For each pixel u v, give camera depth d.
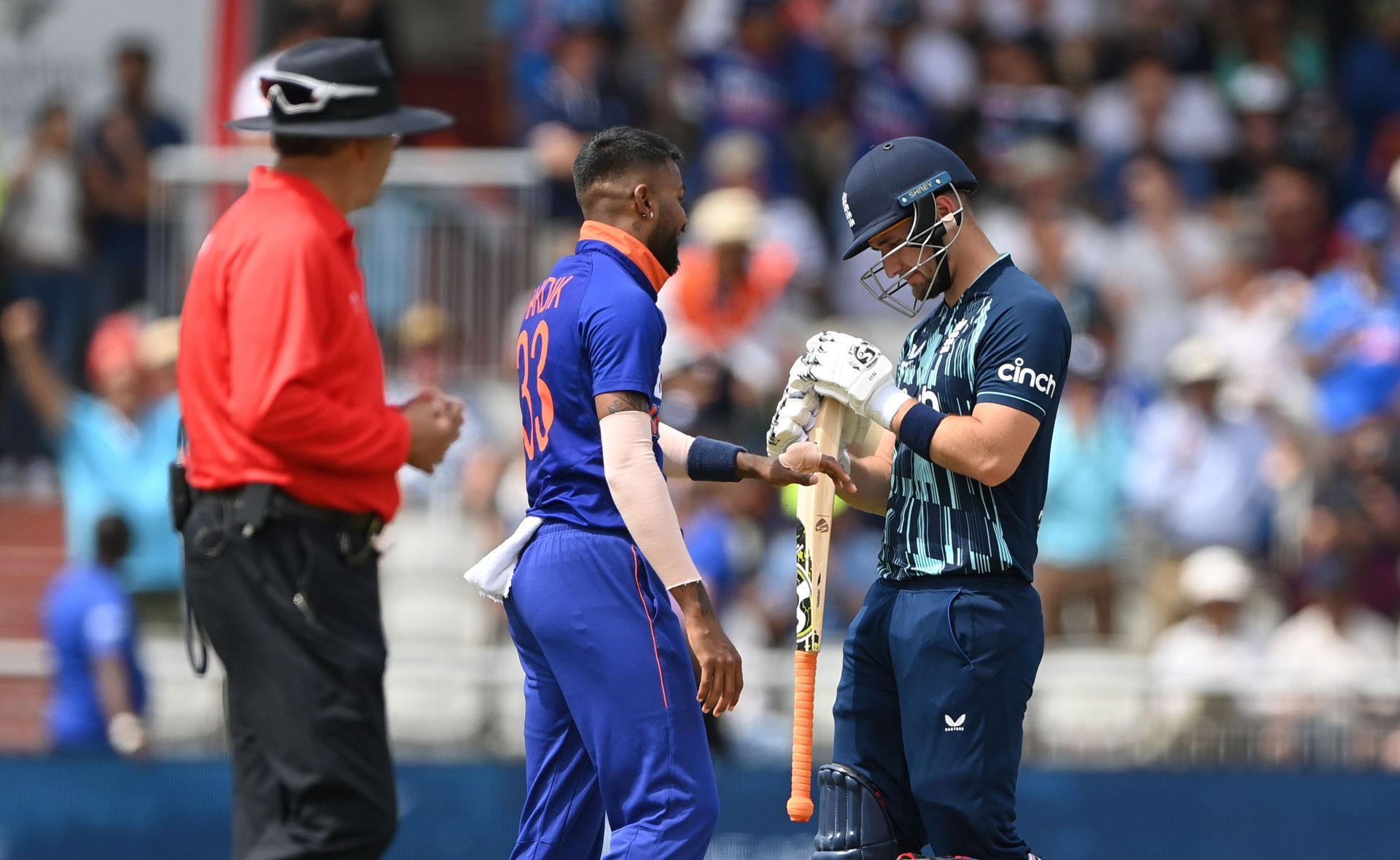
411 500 30.20
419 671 27.77
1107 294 35.94
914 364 16.08
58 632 27.39
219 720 27.98
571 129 36.09
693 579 15.00
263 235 14.05
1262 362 34.59
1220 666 29.23
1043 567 31.36
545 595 15.45
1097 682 27.50
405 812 26.42
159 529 29.83
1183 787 26.44
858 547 31.05
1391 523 31.88
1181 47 42.09
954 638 15.32
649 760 15.27
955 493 15.48
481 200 31.30
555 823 16.23
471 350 31.19
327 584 14.14
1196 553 31.69
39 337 36.06
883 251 15.79
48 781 26.12
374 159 14.97
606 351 15.14
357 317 14.38
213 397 14.22
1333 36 44.88
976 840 15.43
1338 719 27.28
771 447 15.98
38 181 36.38
